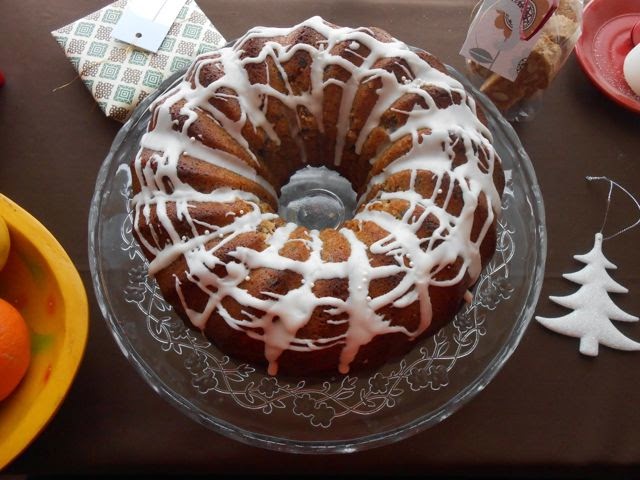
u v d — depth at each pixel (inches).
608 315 15.9
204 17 18.2
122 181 16.2
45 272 14.8
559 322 15.8
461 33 18.4
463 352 15.1
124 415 15.1
